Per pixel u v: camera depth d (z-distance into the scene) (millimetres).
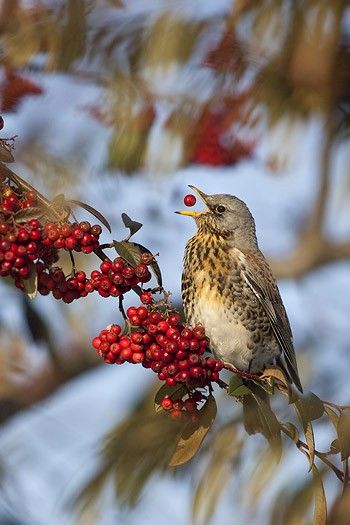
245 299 12398
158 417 9133
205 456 9016
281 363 12883
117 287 8266
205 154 14211
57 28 11555
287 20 10953
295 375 12523
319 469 8695
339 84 11453
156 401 8492
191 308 12539
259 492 8422
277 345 12664
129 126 12070
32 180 12625
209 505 8586
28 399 16438
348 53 11320
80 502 8938
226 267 12406
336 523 8203
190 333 8273
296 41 11094
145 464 9039
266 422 8312
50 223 7988
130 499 8961
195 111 11828
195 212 12984
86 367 16469
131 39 11398
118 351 8281
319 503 8070
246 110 11648
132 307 8297
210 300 12375
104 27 11477
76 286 8234
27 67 11930
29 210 7875
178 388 8508
